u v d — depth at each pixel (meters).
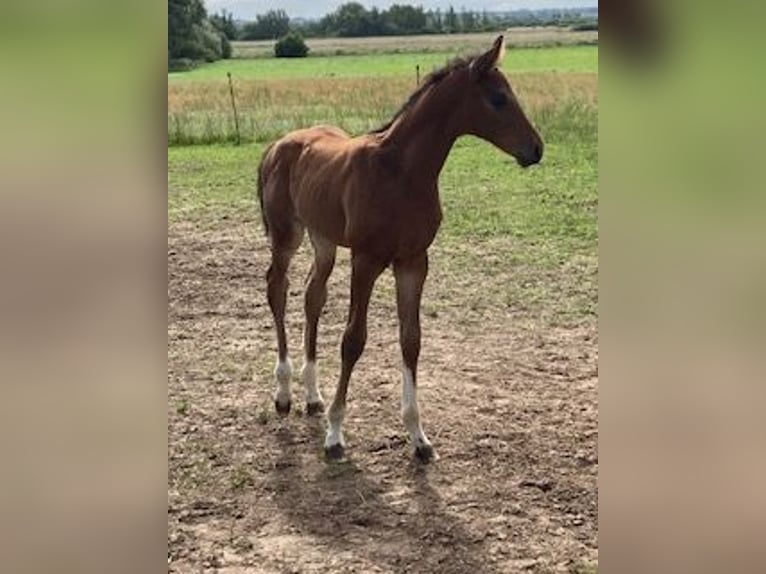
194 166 15.09
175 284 8.00
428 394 5.41
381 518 3.96
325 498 4.17
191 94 23.59
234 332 6.74
